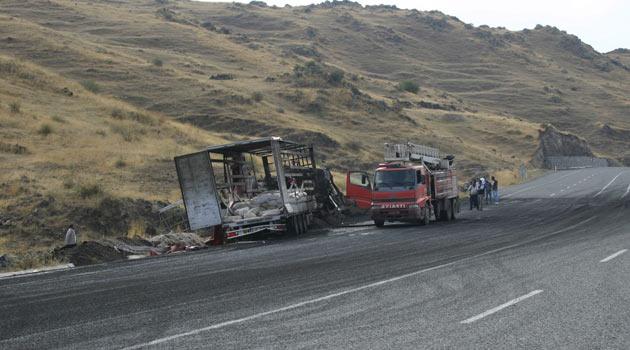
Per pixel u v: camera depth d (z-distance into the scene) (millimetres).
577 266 12828
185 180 23703
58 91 51594
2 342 7758
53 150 34344
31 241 21594
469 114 123875
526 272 12281
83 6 138125
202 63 100625
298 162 29375
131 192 27938
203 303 10062
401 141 77562
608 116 168125
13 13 119875
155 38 117375
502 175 70062
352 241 20641
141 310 9641
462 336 7344
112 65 78438
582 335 7258
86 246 19156
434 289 10672
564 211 30953
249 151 28156
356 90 94500
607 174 71625
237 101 71438
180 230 25562
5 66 52625
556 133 115312
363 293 10461
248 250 19406
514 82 192875
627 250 15180
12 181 26422
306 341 7293
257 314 8953
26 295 11852
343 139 68062
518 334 7375
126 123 45812
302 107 81562
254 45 136625
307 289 11086
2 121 37656
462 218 30438
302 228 25906
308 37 197000
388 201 26281
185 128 50688
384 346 6965
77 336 7973
